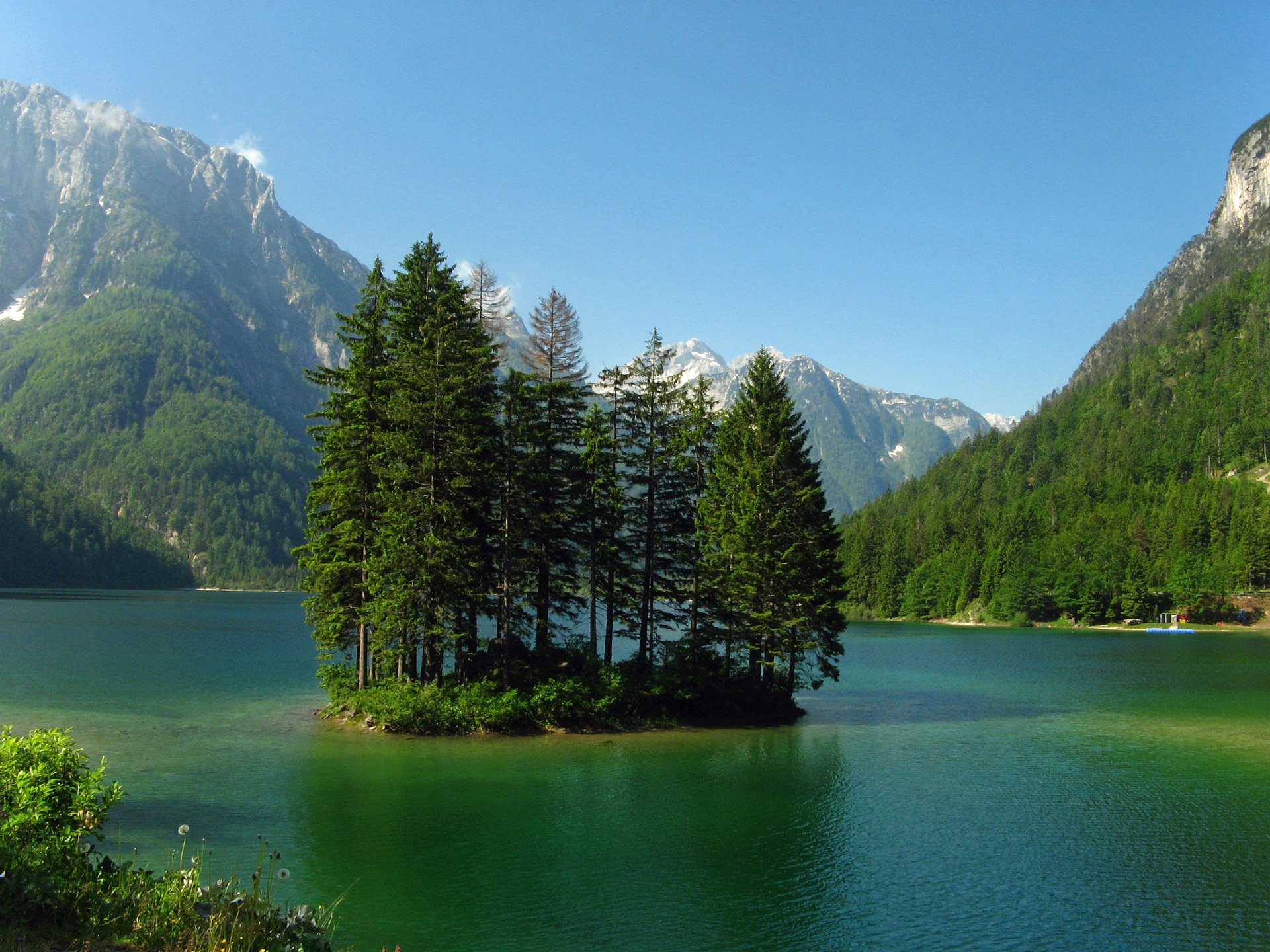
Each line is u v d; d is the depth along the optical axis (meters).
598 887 21.59
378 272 44.91
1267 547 171.62
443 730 41.97
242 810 27.89
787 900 21.09
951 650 111.25
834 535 51.44
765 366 52.84
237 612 162.00
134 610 154.75
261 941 12.27
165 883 13.40
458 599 42.22
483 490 44.12
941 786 33.34
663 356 50.19
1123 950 18.52
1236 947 18.75
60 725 43.41
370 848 24.17
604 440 47.16
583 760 37.09
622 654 80.69
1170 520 188.12
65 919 11.96
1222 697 63.47
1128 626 171.75
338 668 49.44
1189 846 25.78
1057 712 55.31
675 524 50.38
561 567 48.22
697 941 18.56
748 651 52.97
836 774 35.41
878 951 18.30
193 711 48.47
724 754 39.22
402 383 42.88
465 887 21.39
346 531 43.91
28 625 112.94
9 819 13.15
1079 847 25.66
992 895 21.67
